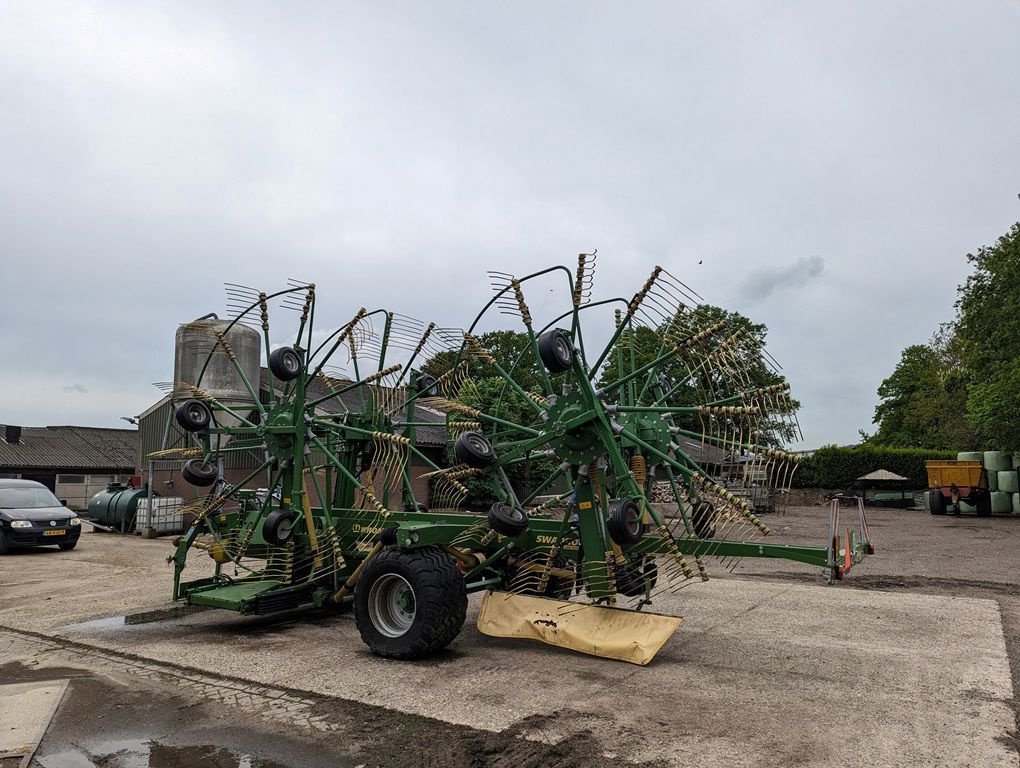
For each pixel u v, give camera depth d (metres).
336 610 8.01
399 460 7.75
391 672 5.41
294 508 7.38
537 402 6.90
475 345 6.98
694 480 6.22
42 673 5.59
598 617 5.86
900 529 18.86
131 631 7.04
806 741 3.94
